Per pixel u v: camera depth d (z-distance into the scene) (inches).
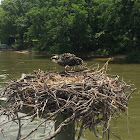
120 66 810.8
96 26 1291.8
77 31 1244.5
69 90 121.0
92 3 1349.7
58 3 1437.0
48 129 257.8
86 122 118.3
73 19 1238.9
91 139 241.0
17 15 1968.5
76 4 1278.3
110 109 122.7
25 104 116.6
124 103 139.6
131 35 1139.3
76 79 147.2
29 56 1238.3
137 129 263.9
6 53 1491.1
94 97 117.4
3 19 1920.5
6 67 753.0
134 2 1093.1
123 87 150.4
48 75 159.6
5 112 117.5
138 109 331.3
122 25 1149.1
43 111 119.0
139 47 1143.6
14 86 133.9
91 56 1221.1
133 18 1088.2
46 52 1473.9
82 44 1360.7
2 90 135.9
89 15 1288.1
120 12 1143.6
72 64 181.0
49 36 1352.1
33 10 1449.3
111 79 148.9
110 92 130.2
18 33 1937.7
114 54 1200.2
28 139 232.8
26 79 147.0
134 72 657.6
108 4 1182.9
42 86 127.4
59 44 1294.3
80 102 116.9
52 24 1283.2
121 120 295.3
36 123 279.0
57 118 134.3
